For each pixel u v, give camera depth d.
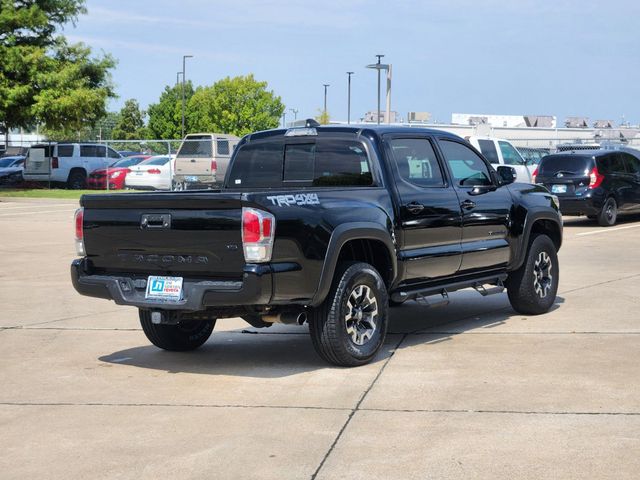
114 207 7.40
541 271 9.77
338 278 7.31
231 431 5.71
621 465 4.93
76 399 6.59
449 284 8.66
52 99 40.12
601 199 21.45
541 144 65.06
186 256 7.04
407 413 6.03
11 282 12.84
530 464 4.96
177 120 97.25
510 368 7.27
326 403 6.34
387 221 7.80
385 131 8.23
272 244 6.77
